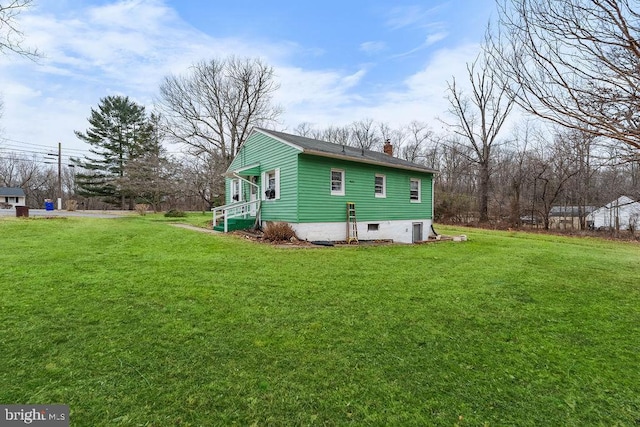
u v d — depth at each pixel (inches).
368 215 522.6
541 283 235.1
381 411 87.0
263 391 94.1
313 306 168.4
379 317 155.8
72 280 199.6
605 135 123.6
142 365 106.0
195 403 88.0
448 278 241.1
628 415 87.6
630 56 119.6
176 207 1419.8
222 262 271.6
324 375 103.4
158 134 1201.4
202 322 142.5
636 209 831.1
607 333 144.6
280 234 414.0
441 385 99.9
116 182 1199.6
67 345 117.4
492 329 145.9
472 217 1066.7
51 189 1747.0
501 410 88.7
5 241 333.1
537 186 929.5
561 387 100.5
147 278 211.2
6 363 104.0
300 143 460.8
